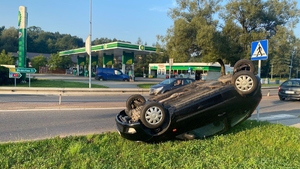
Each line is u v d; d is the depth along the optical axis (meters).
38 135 6.42
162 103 5.86
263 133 6.36
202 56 28.47
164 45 28.80
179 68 57.94
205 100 5.48
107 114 9.68
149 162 4.33
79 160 4.38
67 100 13.80
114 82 32.81
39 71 69.00
